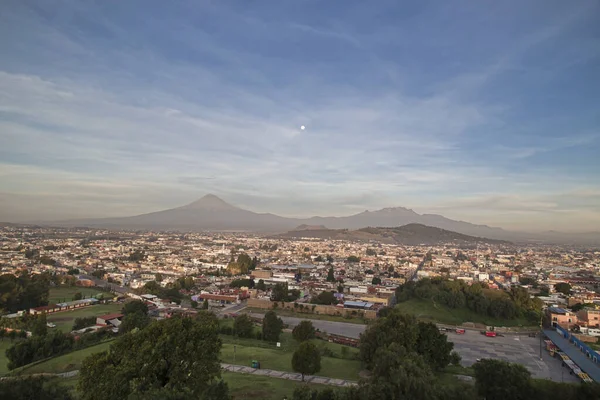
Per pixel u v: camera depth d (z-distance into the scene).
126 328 151.75
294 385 100.00
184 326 76.25
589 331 173.38
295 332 148.62
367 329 124.69
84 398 65.69
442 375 117.75
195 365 70.06
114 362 70.75
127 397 60.78
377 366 83.44
